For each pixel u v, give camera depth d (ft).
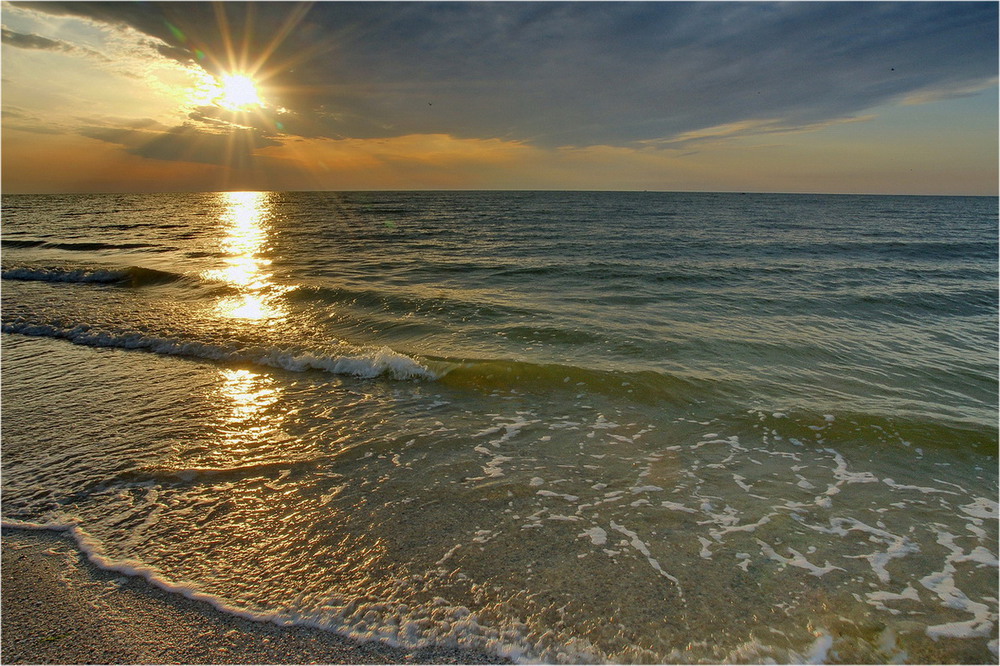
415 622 9.28
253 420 18.30
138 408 19.31
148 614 9.45
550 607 9.65
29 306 35.81
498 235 88.07
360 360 23.61
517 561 10.94
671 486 14.06
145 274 46.85
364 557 11.07
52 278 47.67
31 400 19.97
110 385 21.65
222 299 37.70
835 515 12.78
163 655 8.57
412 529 12.05
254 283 43.11
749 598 9.95
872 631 9.20
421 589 10.10
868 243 72.38
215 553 11.19
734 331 29.37
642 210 164.76
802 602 9.86
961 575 10.65
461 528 12.10
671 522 12.41
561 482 14.21
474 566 10.78
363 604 9.71
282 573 10.56
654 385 21.08
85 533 11.84
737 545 11.57
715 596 9.98
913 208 188.03
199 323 31.12
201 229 107.24
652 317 32.42
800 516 12.73
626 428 17.66
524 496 13.50
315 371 23.54
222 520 12.40
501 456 15.71
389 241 79.92
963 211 172.65
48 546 11.35
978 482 14.33
